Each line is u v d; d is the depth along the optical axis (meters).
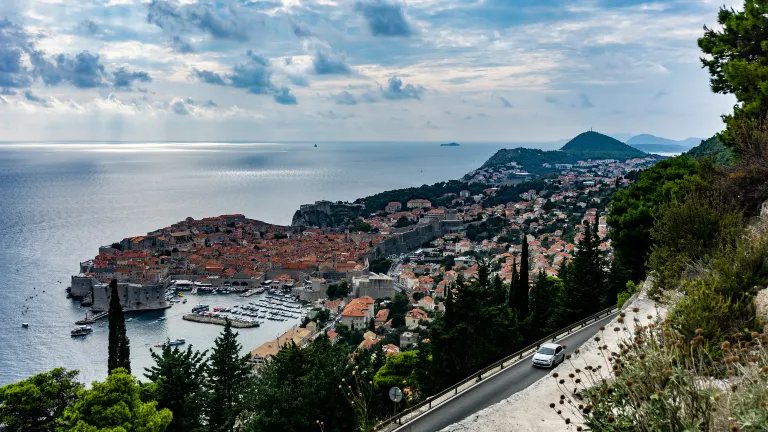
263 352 91.94
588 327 32.84
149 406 24.92
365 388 26.25
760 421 7.84
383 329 105.38
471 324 31.55
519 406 15.72
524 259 42.22
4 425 24.66
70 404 26.23
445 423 20.56
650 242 40.19
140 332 111.44
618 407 10.05
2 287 141.00
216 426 30.31
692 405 8.66
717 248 18.77
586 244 43.41
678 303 14.75
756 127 25.19
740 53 30.34
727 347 9.92
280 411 24.56
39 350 98.50
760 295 14.34
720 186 23.95
